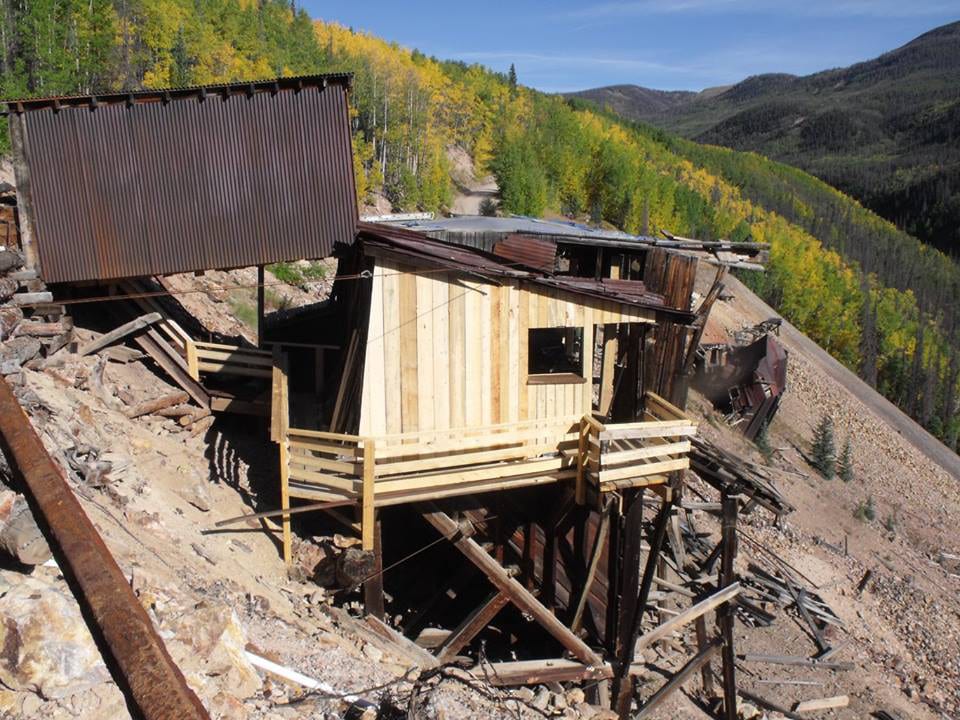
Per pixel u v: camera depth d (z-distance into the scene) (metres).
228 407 14.48
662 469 12.58
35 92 39.00
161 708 1.74
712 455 15.90
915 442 76.56
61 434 10.09
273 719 7.14
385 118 88.12
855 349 123.50
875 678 20.97
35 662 5.32
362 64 100.88
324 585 12.00
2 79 36.97
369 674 9.55
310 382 17.08
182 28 61.72
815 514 33.12
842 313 131.12
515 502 14.19
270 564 11.63
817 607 23.77
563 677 12.73
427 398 12.20
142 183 13.77
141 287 14.48
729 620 15.50
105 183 13.56
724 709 16.42
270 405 14.42
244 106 14.20
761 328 50.34
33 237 13.20
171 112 13.83
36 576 5.95
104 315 14.82
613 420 15.10
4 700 5.23
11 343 11.45
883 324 137.50
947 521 43.19
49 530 2.50
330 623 11.02
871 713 19.33
